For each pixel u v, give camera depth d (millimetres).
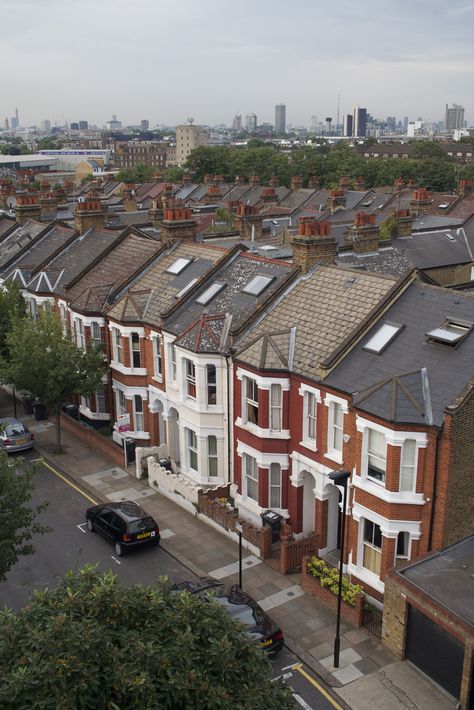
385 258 50469
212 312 32969
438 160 161375
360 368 25625
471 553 22688
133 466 36500
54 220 54375
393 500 23062
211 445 32438
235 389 30297
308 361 27219
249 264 34938
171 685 12273
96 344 38750
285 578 26422
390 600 21766
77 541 29359
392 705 20000
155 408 36750
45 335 36219
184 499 32000
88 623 12781
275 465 29047
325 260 32188
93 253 45344
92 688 12031
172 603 14227
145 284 38656
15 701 11742
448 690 20344
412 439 22594
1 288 43688
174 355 34031
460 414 22078
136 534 27984
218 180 116000
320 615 24078
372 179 152375
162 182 122312
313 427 27328
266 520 28422
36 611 13633
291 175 153375
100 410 41125
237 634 14102
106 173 189125
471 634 19000
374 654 22031
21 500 22047
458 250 56312
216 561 27688
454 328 25156
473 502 23375
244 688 13000
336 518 27797
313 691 20547
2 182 77125
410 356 25000
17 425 38688
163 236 41188
